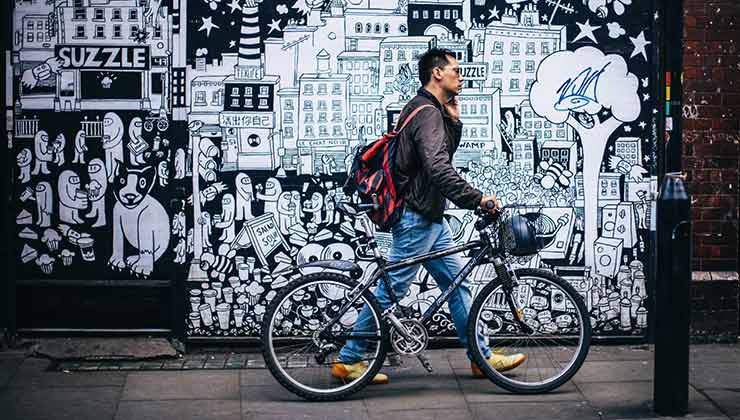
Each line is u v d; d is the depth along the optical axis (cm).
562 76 702
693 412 580
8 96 686
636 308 716
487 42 698
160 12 686
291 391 604
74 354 682
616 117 705
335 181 697
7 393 616
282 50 691
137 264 699
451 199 595
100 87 689
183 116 690
